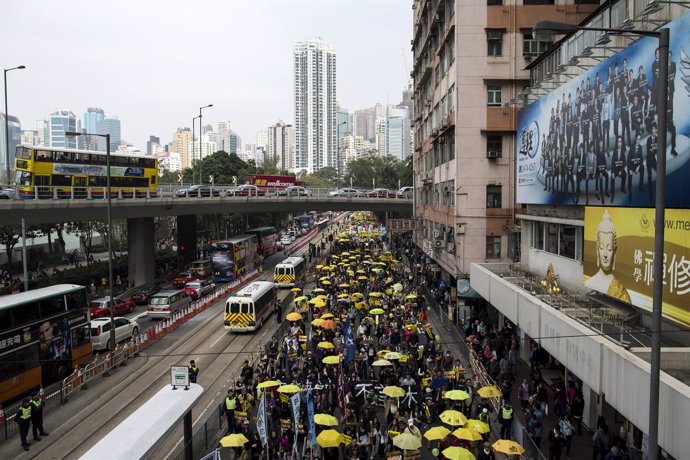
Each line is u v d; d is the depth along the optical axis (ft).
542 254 90.79
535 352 82.79
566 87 77.30
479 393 62.49
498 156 121.90
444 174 143.13
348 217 598.34
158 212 172.55
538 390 69.41
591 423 65.00
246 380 75.82
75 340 89.04
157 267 209.67
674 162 50.60
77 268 184.85
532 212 97.25
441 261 148.97
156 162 176.55
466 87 121.90
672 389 38.93
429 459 60.49
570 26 35.86
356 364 84.12
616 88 62.54
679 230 47.83
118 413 73.15
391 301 123.03
